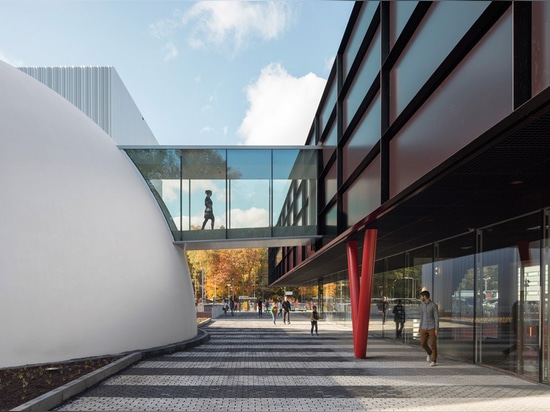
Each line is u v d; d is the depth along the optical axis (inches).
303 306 2400.3
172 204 629.3
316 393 301.0
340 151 504.4
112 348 442.9
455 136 223.6
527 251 358.9
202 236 627.8
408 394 298.7
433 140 253.1
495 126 184.5
